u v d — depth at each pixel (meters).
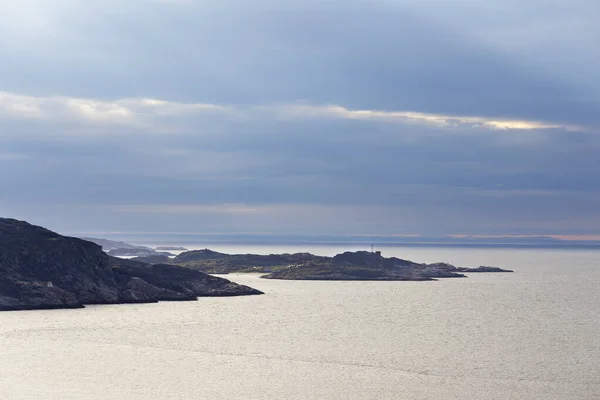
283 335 146.38
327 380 100.06
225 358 116.88
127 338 138.12
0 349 121.19
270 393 92.00
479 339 143.00
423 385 97.50
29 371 103.00
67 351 120.75
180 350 124.56
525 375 104.69
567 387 97.19
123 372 103.62
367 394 92.06
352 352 124.75
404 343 136.38
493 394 92.88
